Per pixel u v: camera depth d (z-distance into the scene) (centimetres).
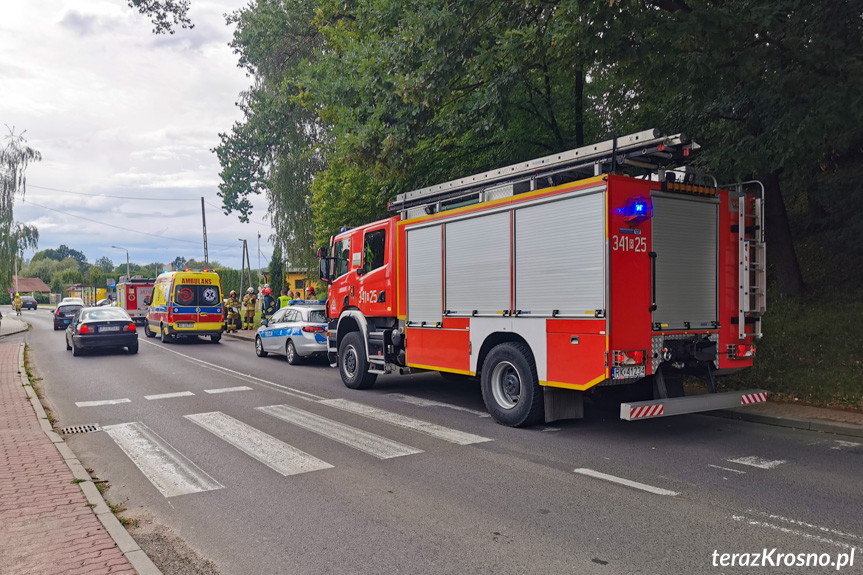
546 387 754
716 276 755
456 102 1291
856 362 962
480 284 841
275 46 2786
